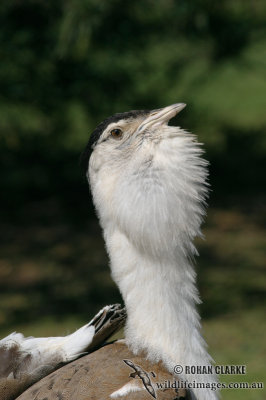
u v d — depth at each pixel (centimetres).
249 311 1108
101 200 509
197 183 500
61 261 1372
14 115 1455
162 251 489
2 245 1462
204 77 2047
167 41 1500
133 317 494
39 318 1108
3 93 1382
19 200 1703
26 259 1383
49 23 1260
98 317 509
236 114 2225
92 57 1442
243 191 1736
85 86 1449
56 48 1266
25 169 1836
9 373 502
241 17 1498
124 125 509
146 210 490
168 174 494
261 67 1670
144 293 491
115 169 506
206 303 1154
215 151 1972
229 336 1013
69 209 1659
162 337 486
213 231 1509
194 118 2094
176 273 495
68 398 461
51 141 1744
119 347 496
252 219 1570
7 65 1342
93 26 1175
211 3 1328
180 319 492
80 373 476
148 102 1689
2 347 511
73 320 1091
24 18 1271
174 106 511
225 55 1611
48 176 1805
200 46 1581
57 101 1462
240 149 1995
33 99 1427
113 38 1378
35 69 1365
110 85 1513
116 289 1227
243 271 1292
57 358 502
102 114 1564
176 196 493
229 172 1844
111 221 503
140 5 1292
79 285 1249
